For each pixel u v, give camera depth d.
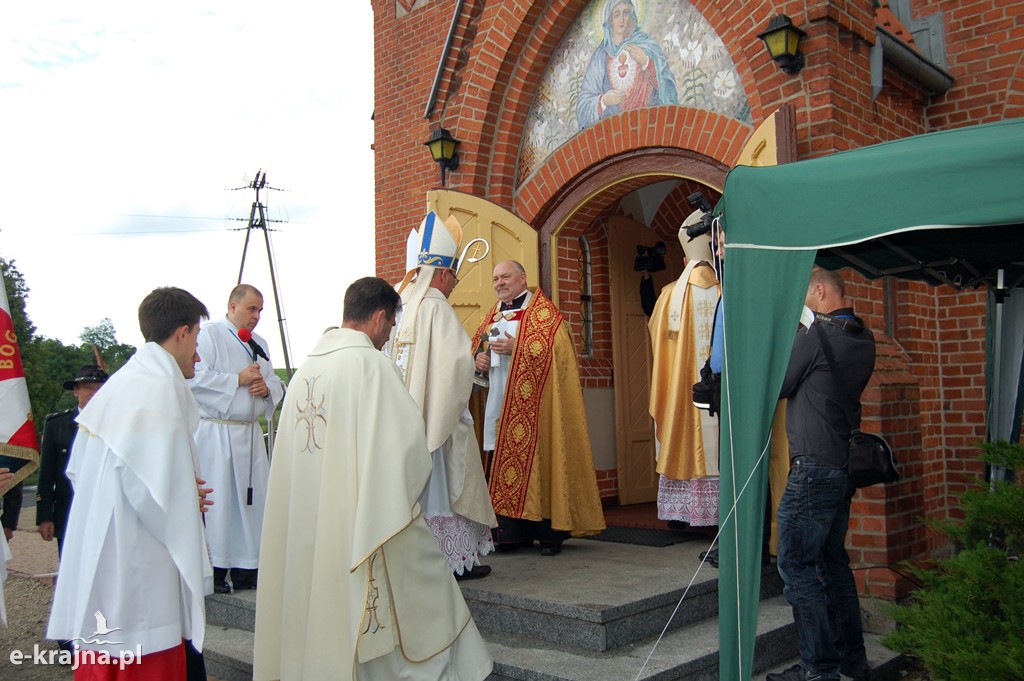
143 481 3.21
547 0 6.92
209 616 5.54
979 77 6.09
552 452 5.69
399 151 8.49
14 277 22.56
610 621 4.19
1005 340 4.66
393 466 3.51
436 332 5.03
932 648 3.17
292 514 3.64
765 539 5.16
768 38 5.29
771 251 3.43
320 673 3.41
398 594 3.49
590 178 6.84
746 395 3.44
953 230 3.96
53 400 23.22
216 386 5.50
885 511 5.04
